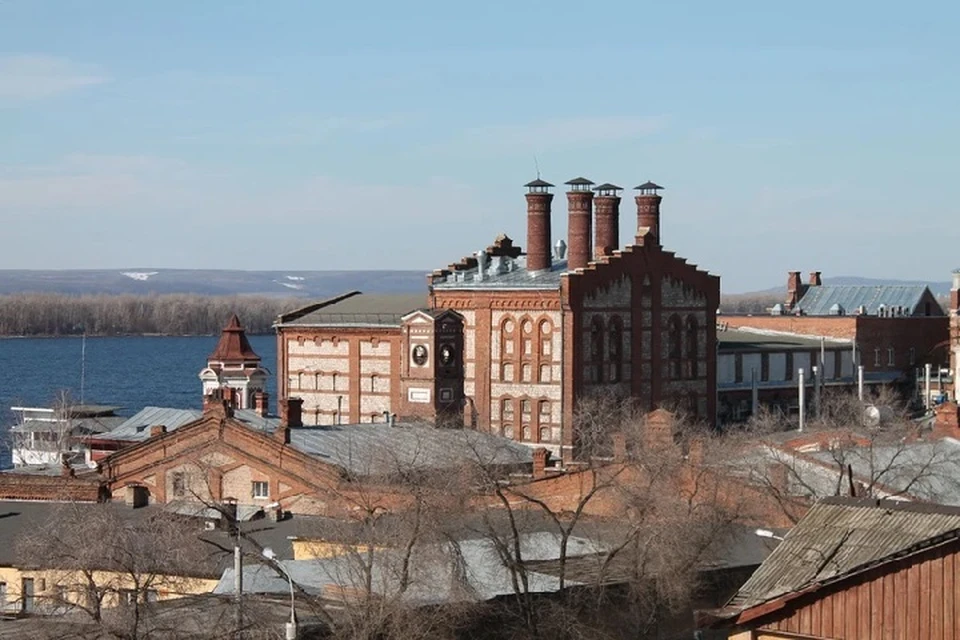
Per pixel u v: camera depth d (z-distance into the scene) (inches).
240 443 4662.9
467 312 6569.9
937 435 4586.6
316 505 4520.2
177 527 3314.5
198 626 2815.0
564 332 6299.2
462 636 3053.6
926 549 1974.7
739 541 3639.3
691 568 3363.7
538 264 6614.2
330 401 6943.9
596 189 6574.8
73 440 6786.4
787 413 7632.9
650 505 3452.3
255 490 4645.7
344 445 4694.9
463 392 6328.7
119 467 4788.4
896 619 1989.4
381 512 3627.0
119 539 3149.6
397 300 7003.0
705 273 6855.3
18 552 3506.4
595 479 3767.2
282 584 3149.6
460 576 3019.2
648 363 6619.1
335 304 7150.6
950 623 1959.9
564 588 3198.8
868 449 4124.0
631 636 3297.2
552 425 6333.7
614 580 3321.9
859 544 2092.8
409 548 2962.6
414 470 3595.0
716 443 4259.4
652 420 5285.4
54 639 2800.2
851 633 2012.8
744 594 2111.2
